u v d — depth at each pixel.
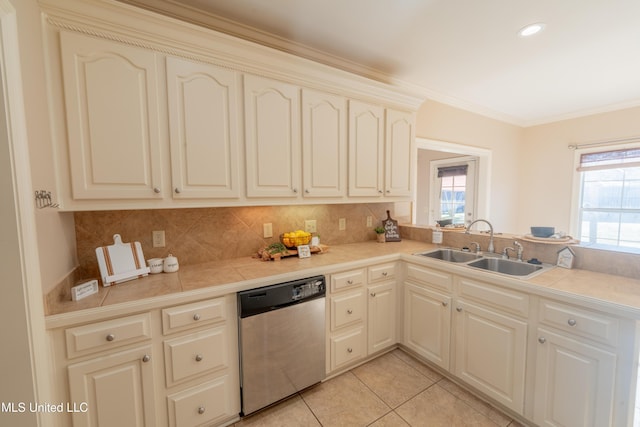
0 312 0.97
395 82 2.81
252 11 1.78
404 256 2.31
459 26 1.92
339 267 1.99
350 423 1.64
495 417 1.67
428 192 5.07
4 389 0.99
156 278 1.65
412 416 1.69
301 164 2.03
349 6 1.72
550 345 1.47
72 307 1.22
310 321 1.83
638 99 3.37
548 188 4.22
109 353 1.26
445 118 3.30
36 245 1.06
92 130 1.35
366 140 2.35
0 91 0.93
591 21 1.85
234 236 2.15
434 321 2.09
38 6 1.20
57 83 1.27
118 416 1.29
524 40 2.10
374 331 2.21
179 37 1.51
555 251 1.93
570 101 3.48
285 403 1.79
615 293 1.37
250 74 1.77
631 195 3.55
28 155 1.04
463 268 1.87
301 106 2.00
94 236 1.67
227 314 1.57
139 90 1.44
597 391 1.32
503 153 4.13
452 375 1.99
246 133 1.77
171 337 1.41
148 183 1.49
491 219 4.11
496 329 1.70
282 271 1.80
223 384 1.57
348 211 2.80
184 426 1.45
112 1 1.30
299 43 2.16
